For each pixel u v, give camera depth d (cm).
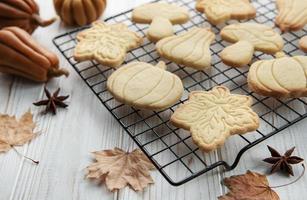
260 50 57
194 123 49
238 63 55
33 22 62
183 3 67
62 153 51
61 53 60
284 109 54
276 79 53
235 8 62
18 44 56
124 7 68
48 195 48
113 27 60
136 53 60
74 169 50
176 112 50
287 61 54
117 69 55
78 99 56
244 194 47
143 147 49
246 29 59
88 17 64
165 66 55
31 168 50
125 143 52
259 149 50
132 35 59
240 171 49
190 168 49
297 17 60
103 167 49
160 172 46
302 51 59
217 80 57
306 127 52
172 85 53
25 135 52
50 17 67
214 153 50
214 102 51
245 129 49
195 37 58
